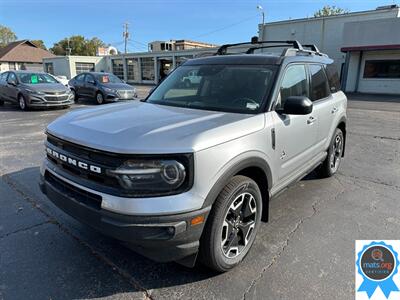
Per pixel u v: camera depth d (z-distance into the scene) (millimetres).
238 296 2430
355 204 4043
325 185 4691
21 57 55312
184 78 3727
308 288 2521
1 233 3268
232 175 2471
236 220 2682
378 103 15711
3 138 7578
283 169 3275
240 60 3598
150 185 2146
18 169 5266
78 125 2623
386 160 5984
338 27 25375
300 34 27547
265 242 3156
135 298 2404
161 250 2221
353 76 23625
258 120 2822
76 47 79750
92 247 3045
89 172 2332
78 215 2436
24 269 2711
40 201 4023
